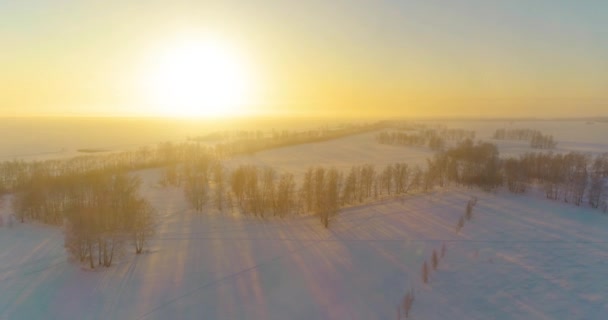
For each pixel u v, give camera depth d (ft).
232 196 258.98
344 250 177.17
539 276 151.64
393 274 154.81
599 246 179.11
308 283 147.23
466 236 193.06
